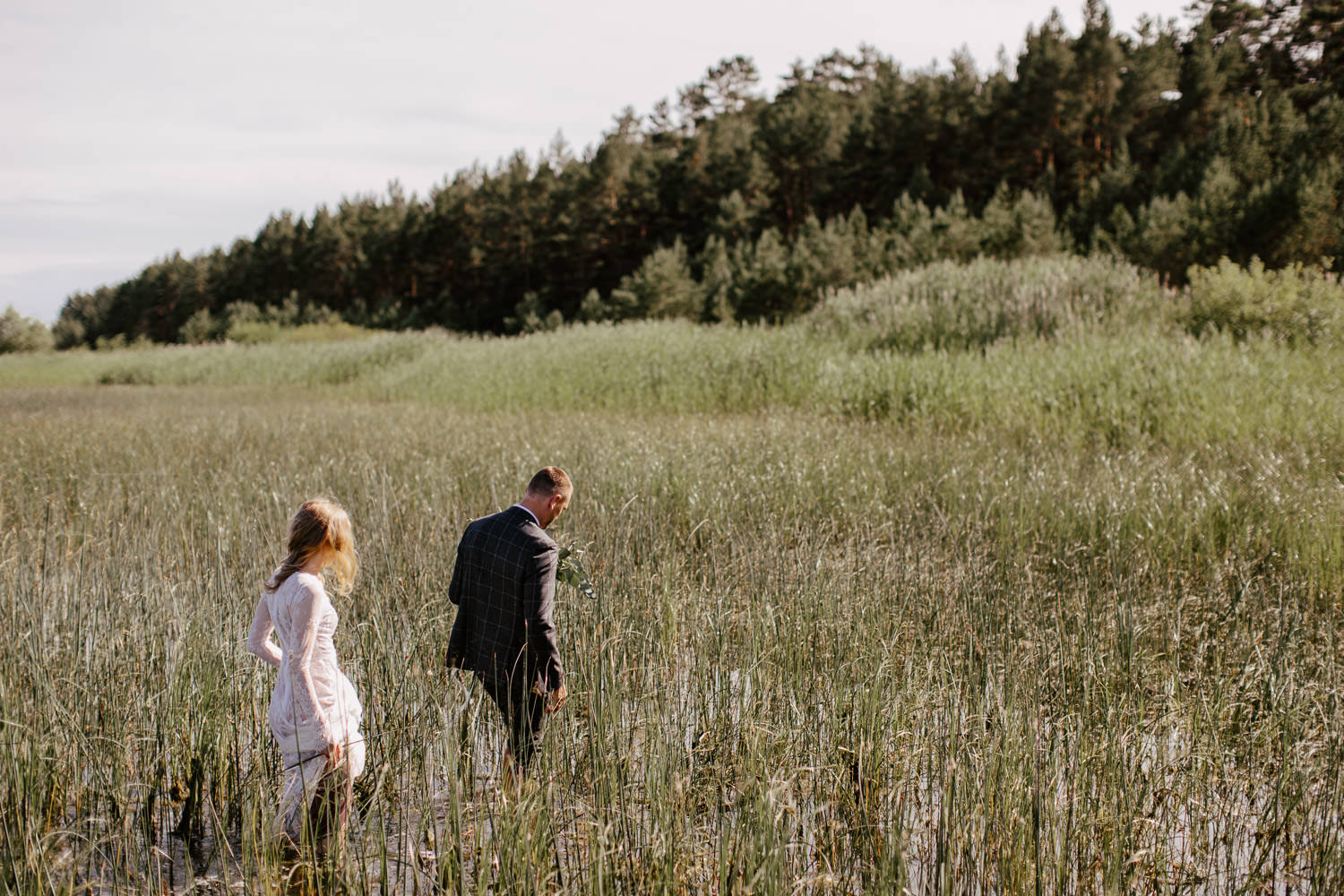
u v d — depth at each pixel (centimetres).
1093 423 1059
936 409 1195
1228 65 6356
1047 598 539
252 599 507
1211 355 1180
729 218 6225
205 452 1086
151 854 315
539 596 339
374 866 308
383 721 387
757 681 414
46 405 2144
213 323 7762
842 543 681
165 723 371
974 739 357
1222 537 652
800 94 8031
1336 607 528
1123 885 293
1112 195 4456
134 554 624
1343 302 1589
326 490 797
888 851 290
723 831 286
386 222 8419
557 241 7081
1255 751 373
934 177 6619
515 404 1756
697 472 814
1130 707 389
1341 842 307
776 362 1666
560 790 337
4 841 286
